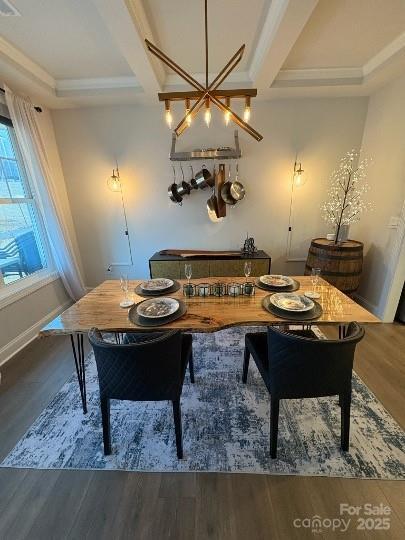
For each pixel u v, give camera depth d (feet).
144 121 9.72
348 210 10.28
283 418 5.13
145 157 10.10
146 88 8.05
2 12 5.26
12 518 3.66
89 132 9.86
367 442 4.62
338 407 5.40
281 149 9.89
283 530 3.46
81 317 4.79
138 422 5.13
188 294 5.60
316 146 9.82
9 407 5.58
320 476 4.09
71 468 4.29
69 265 9.76
